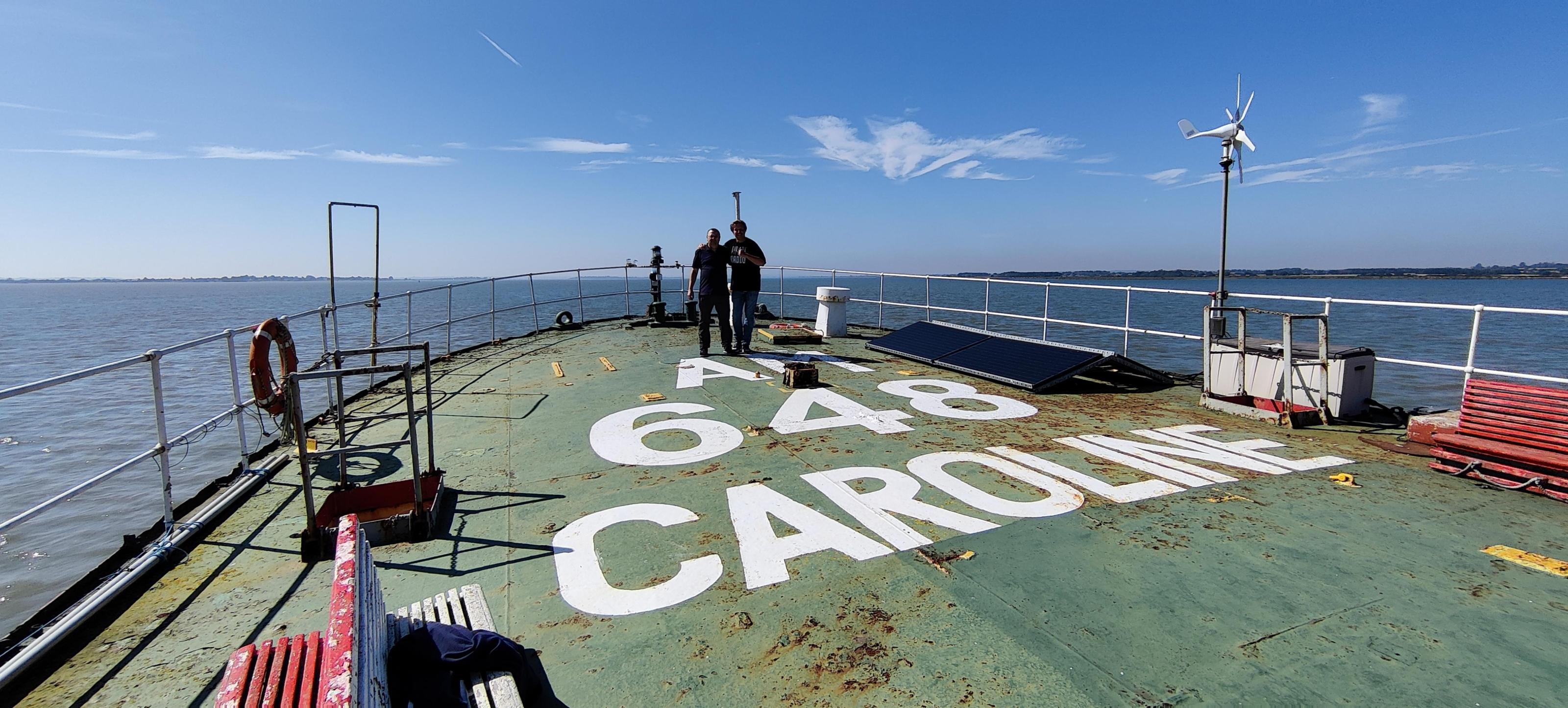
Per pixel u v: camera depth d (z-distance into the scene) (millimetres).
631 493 4461
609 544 3723
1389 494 4277
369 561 2439
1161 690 2445
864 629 2867
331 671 1668
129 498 15094
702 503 4281
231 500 4293
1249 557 3445
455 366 9406
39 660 2682
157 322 70750
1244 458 5051
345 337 40031
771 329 11867
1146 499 4254
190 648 2803
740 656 2711
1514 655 2611
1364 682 2475
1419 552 3467
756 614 3004
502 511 4219
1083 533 3768
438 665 2289
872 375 8344
